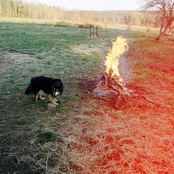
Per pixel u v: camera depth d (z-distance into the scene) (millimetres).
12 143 4012
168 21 24609
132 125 4855
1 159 3578
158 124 4945
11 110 5305
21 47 14047
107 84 6633
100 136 4379
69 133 4430
